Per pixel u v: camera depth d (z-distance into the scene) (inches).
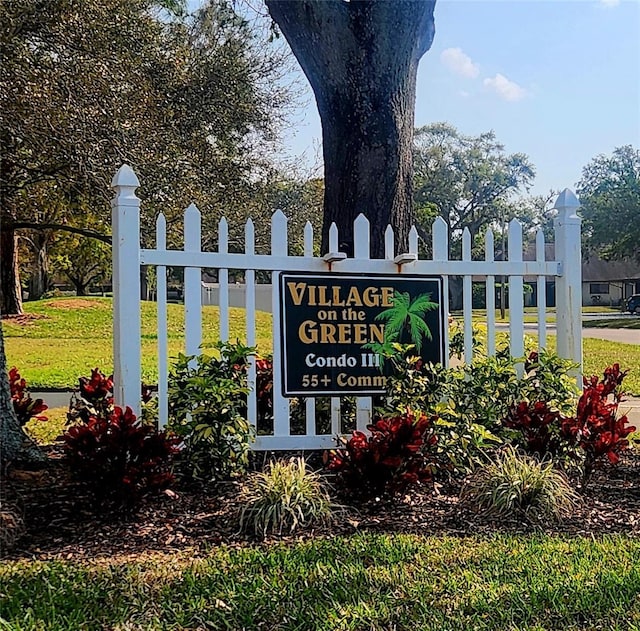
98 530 146.7
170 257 191.6
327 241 242.1
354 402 217.6
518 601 115.3
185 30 603.8
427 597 116.7
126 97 505.4
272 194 692.7
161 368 189.2
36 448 201.6
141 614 110.0
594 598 116.5
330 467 162.7
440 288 214.7
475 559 133.2
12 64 440.5
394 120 237.9
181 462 180.4
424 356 212.7
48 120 445.4
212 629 106.3
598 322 1290.6
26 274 1662.2
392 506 163.5
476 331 242.1
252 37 614.5
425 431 172.9
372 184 235.6
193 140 592.4
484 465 178.4
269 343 627.8
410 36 237.1
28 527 147.3
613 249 1739.7
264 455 199.8
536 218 2101.4
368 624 107.7
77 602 113.5
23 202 593.0
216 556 133.6
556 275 226.8
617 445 179.2
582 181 1840.6
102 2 490.3
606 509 166.4
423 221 1920.5
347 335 206.8
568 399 207.8
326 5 231.5
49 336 756.6
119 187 188.1
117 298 186.9
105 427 154.2
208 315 842.8
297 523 148.3
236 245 639.1
